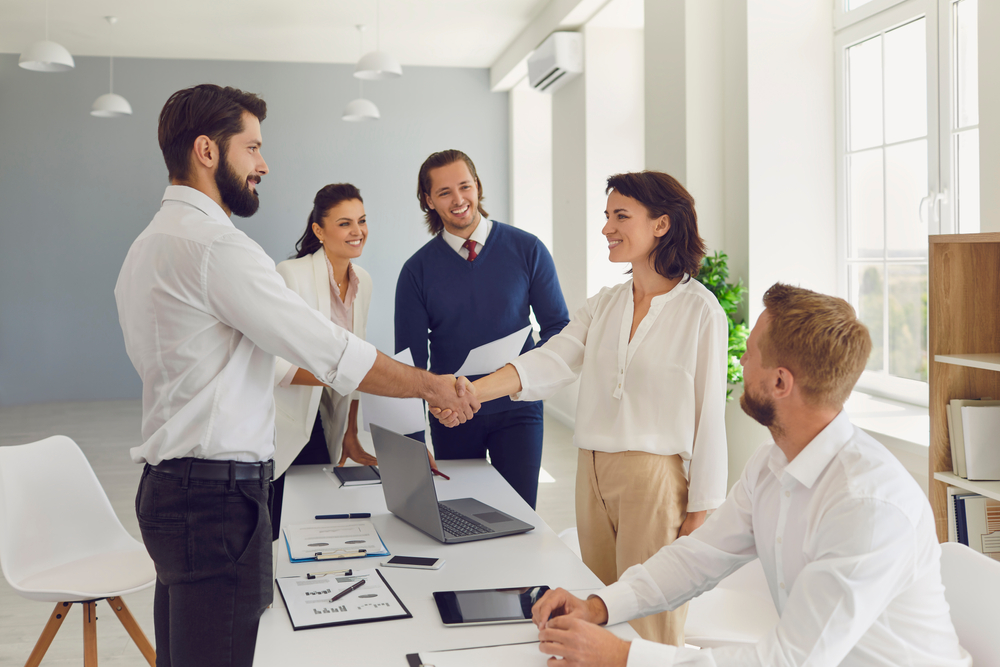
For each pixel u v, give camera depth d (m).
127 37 7.83
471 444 2.74
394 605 1.44
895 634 1.17
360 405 2.48
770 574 1.34
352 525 1.93
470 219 2.70
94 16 7.18
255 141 1.71
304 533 1.87
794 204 3.69
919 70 3.21
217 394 1.56
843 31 3.61
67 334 8.61
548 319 2.86
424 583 1.56
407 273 2.79
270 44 8.16
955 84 3.02
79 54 8.38
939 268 2.21
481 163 9.25
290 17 7.29
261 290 1.57
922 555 1.14
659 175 1.89
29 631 3.00
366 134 9.02
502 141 9.27
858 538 1.10
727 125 3.88
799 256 3.71
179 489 1.54
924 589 1.16
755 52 3.64
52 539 2.41
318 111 8.93
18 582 2.18
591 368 2.00
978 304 2.22
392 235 9.16
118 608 2.25
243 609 1.55
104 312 8.66
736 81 3.78
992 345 2.23
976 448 2.15
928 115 3.13
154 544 1.57
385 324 9.20
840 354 1.16
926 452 2.76
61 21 7.30
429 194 2.73
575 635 1.19
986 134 2.66
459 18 7.36
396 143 9.09
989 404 2.20
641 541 1.87
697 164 3.92
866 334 1.18
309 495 2.26
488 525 1.91
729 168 3.87
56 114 8.42
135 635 2.26
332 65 8.90
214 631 1.54
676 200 1.87
